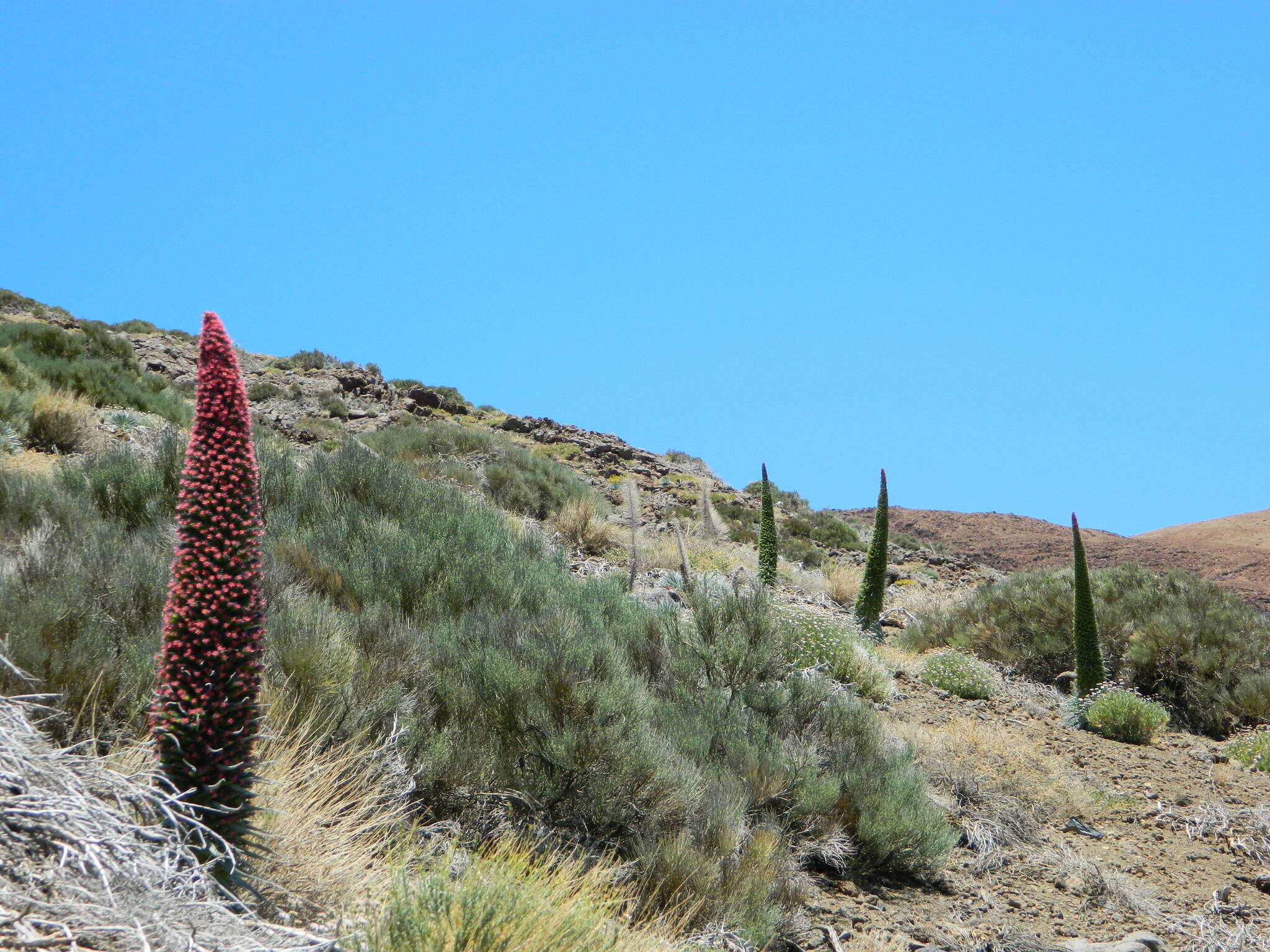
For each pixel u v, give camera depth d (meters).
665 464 34.00
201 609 3.62
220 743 3.65
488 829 5.77
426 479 17.58
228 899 3.48
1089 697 12.82
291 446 21.66
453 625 7.92
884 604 20.78
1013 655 15.62
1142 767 10.88
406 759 5.89
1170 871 8.29
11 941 2.67
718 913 5.65
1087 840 8.74
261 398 30.92
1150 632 14.95
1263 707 13.37
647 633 9.49
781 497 37.84
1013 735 11.00
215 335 3.72
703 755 7.27
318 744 5.34
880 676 11.91
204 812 3.59
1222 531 60.97
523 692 6.61
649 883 5.71
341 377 34.31
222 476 3.67
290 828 4.43
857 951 5.96
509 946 3.72
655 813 6.24
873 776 7.75
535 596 9.50
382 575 8.90
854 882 7.07
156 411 20.44
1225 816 9.41
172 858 3.40
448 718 6.70
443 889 3.89
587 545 17.81
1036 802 9.12
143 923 2.91
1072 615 15.84
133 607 6.39
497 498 19.25
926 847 7.35
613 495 25.81
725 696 8.71
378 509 11.76
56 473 10.99
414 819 5.60
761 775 7.23
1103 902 7.45
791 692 8.77
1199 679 14.20
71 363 20.50
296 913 4.01
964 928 6.60
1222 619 15.49
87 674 5.07
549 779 6.14
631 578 12.32
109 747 4.76
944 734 10.26
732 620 9.35
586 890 4.79
